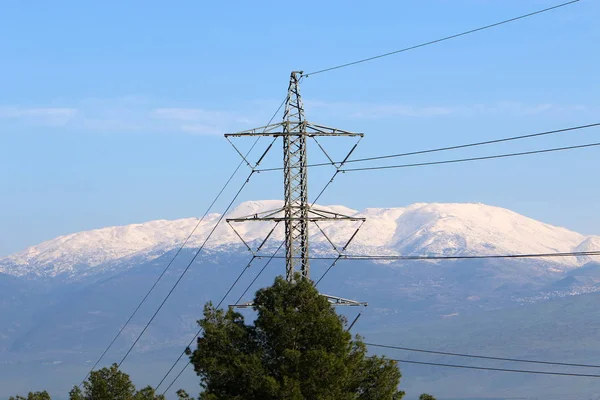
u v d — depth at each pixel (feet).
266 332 287.07
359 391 285.23
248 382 276.00
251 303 299.79
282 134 331.36
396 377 289.12
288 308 283.18
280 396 266.77
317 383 270.67
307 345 282.36
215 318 295.07
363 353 289.53
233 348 287.28
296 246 327.67
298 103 337.31
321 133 334.44
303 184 330.95
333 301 305.32
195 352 288.92
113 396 352.90
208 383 288.30
